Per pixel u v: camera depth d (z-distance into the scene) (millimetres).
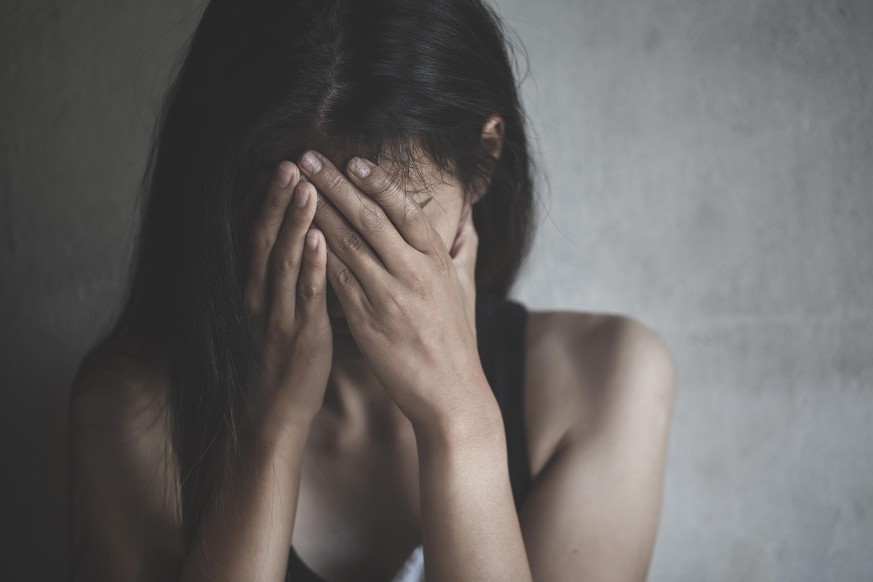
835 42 1032
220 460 681
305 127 563
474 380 676
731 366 1104
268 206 590
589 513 752
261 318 660
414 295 633
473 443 666
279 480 685
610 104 1009
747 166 1049
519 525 713
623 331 848
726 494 1145
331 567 795
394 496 809
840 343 1123
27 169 947
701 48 1013
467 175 657
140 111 941
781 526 1166
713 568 1162
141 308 799
